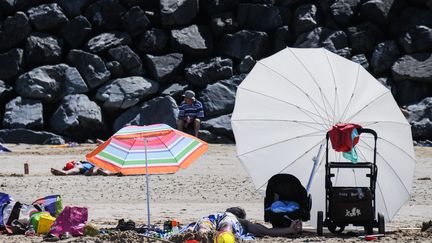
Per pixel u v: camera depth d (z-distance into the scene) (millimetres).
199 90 136750
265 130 44156
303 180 44094
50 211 43781
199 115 117312
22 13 141000
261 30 142000
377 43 139500
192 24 142750
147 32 140375
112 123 135250
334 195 41625
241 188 68062
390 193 44594
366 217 41438
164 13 140125
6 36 140250
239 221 41438
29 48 139250
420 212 54250
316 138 44125
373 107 44344
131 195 63094
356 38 138625
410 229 44281
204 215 51594
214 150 110000
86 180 73188
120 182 71562
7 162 93312
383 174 44500
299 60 44906
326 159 42250
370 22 140250
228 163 90500
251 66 137500
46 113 136625
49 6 142000
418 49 135500
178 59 138125
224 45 140500
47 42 139875
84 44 141125
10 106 134125
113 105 133375
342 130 41781
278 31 140625
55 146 121688
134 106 134125
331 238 40812
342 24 141250
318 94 44062
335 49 138625
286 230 41656
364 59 137375
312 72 44469
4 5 143375
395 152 44531
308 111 44000
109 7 142625
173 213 52562
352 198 41469
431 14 139750
